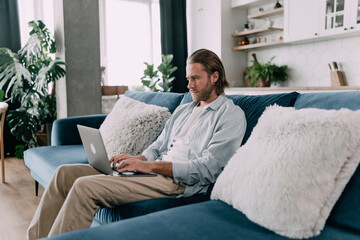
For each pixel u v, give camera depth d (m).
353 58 3.59
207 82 1.56
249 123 1.44
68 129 2.57
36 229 1.41
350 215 0.93
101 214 1.45
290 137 1.00
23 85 3.61
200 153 1.43
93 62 3.75
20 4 4.16
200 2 5.01
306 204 0.88
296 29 3.86
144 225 0.96
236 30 4.80
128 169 1.35
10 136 4.14
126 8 4.95
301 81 4.19
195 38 5.18
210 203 1.14
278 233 0.89
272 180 0.94
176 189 1.39
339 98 1.21
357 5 3.18
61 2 3.51
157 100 2.29
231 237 0.87
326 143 0.93
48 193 1.45
